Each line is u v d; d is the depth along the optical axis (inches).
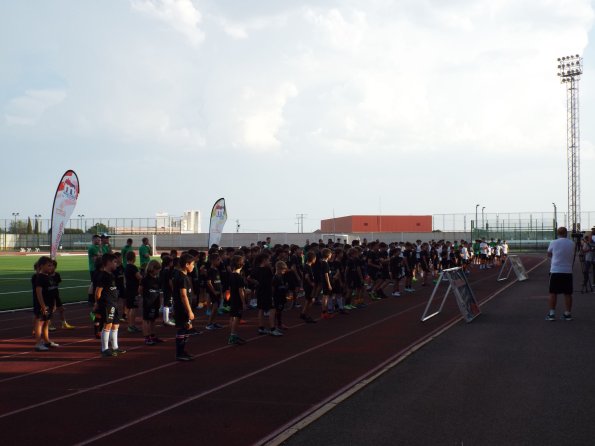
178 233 3503.9
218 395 268.5
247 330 487.8
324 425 219.5
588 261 744.3
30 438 209.9
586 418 223.8
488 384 278.8
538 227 2689.5
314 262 567.8
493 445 195.5
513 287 877.2
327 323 524.7
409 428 214.4
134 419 232.2
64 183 610.9
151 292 419.5
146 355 376.5
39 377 311.9
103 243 589.6
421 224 3543.3
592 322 482.6
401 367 320.5
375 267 737.0
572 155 2226.9
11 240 3265.3
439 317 548.7
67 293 841.5
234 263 415.2
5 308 656.4
